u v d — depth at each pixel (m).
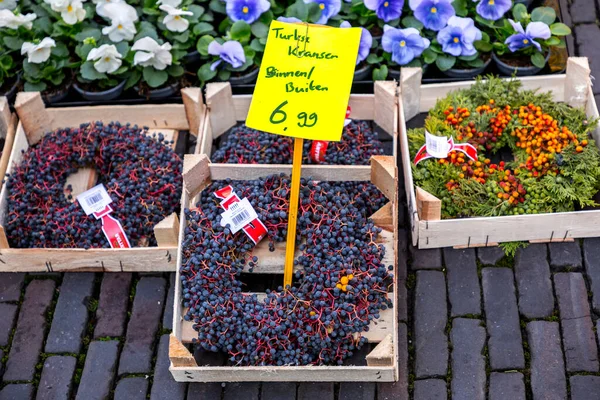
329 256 1.68
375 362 1.59
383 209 1.78
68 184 1.95
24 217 1.86
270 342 1.63
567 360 1.70
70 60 2.12
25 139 1.99
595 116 1.92
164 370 1.73
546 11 2.08
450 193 1.83
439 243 1.84
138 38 2.07
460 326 1.75
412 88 1.97
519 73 2.07
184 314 1.72
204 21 2.18
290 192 1.71
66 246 1.83
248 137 1.88
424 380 1.70
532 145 1.86
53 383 1.72
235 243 1.73
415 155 1.90
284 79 1.62
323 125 1.58
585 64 1.92
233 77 2.09
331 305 1.65
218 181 1.82
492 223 1.79
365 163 1.86
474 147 1.86
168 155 1.91
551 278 1.80
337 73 1.61
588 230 1.82
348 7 2.15
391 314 1.70
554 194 1.81
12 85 2.11
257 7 2.08
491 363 1.70
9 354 1.76
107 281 1.84
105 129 1.93
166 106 2.02
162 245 1.79
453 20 2.02
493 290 1.79
